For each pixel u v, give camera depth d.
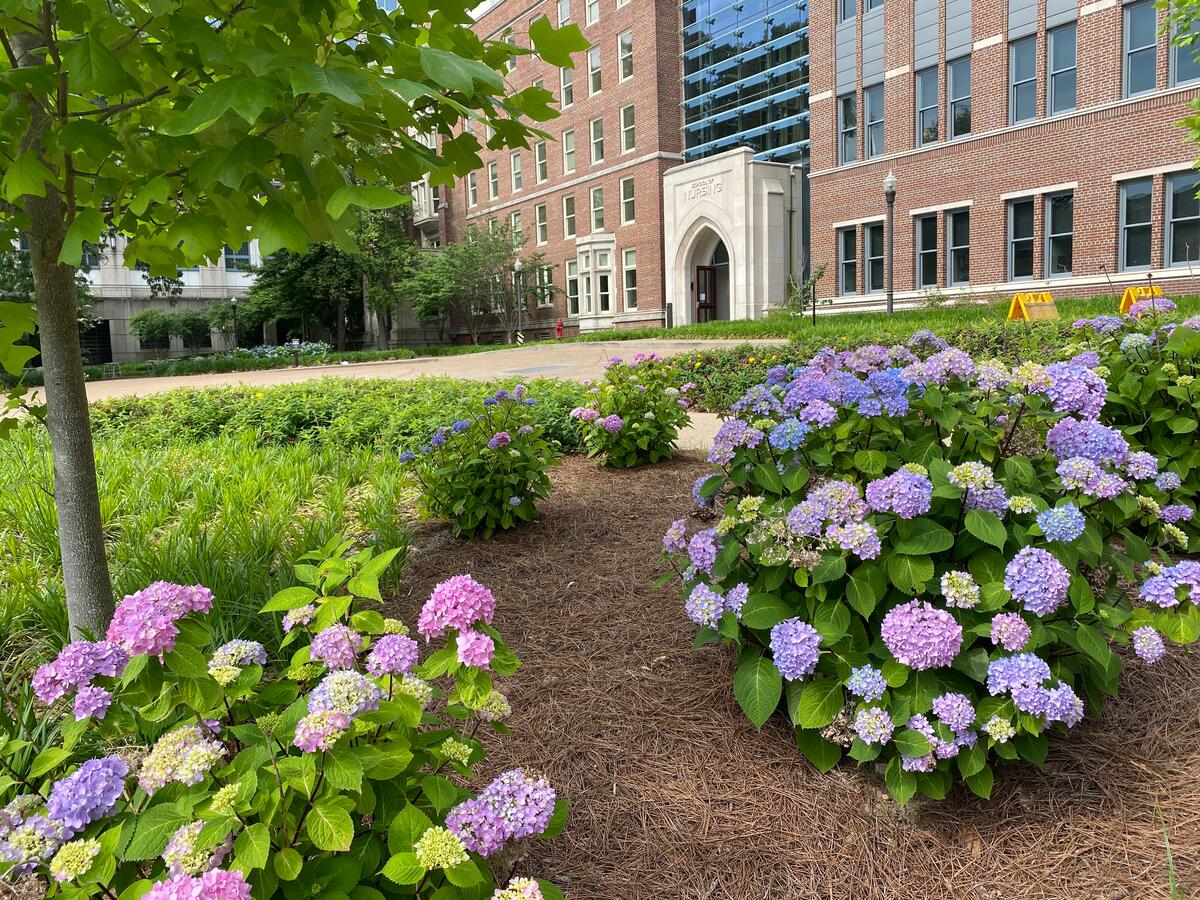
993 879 1.94
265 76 1.44
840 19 21.81
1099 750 2.36
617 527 4.52
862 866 2.00
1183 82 15.71
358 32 1.73
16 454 6.34
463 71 1.47
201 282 40.31
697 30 28.33
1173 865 1.93
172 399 9.42
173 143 1.69
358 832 1.47
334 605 1.67
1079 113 17.12
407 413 7.38
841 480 2.34
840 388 2.54
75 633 2.58
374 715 1.40
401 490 5.29
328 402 8.35
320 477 5.77
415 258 35.75
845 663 2.15
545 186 34.12
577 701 2.72
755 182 25.00
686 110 29.06
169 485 5.06
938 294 19.45
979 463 2.17
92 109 1.80
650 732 2.55
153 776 1.29
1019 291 18.47
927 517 2.19
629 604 3.46
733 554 2.37
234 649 1.63
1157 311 4.73
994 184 18.78
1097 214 17.06
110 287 38.44
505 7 35.00
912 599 2.17
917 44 19.98
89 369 29.84
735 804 2.23
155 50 1.75
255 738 1.46
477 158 2.16
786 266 25.98
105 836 1.24
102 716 1.43
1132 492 2.44
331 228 1.70
